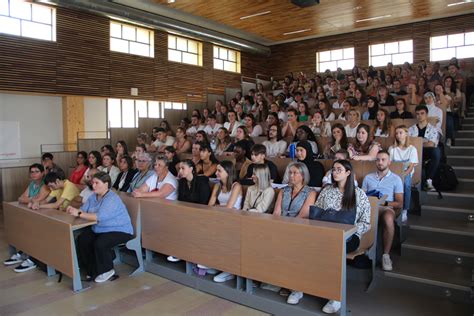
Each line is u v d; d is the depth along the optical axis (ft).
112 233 11.84
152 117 32.01
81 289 11.21
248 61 44.73
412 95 20.79
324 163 14.51
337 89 28.19
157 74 34.73
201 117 26.99
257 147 14.02
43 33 26.89
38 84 26.35
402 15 34.01
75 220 11.57
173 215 11.51
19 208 13.50
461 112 22.39
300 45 43.62
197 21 35.76
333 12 32.50
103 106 31.04
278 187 12.42
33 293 11.00
